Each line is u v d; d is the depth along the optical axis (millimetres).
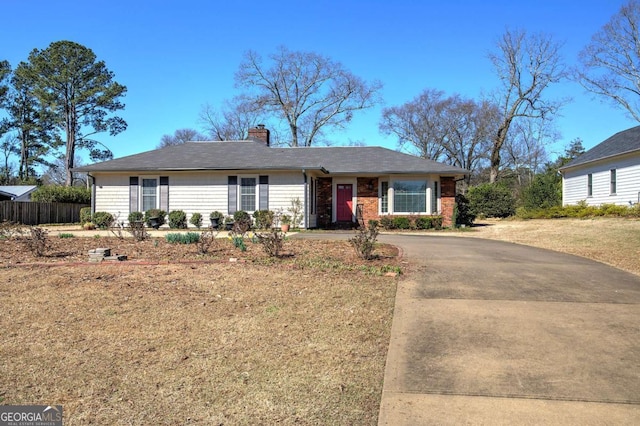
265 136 25188
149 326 5234
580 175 27281
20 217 27266
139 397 3605
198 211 20000
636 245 11922
